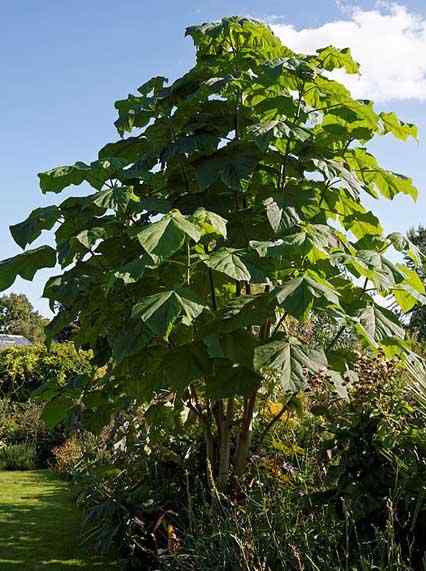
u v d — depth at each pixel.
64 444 10.45
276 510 3.52
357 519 3.31
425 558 2.75
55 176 3.70
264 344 3.28
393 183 4.22
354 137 4.07
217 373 3.59
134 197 3.59
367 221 4.21
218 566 3.17
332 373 3.88
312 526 3.30
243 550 2.99
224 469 4.20
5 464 10.84
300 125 4.02
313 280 3.04
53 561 4.80
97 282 3.75
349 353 3.95
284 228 3.49
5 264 3.74
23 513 6.60
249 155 3.96
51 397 4.52
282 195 3.72
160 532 4.20
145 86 4.78
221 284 4.23
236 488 3.96
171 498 4.59
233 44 4.55
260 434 4.88
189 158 4.25
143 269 3.03
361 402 3.68
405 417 3.54
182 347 3.55
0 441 11.85
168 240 2.90
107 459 5.95
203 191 4.14
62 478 9.38
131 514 4.56
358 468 3.42
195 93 4.02
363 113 3.96
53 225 3.66
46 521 6.20
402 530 3.25
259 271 3.17
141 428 5.36
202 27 4.38
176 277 3.72
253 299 3.41
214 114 4.32
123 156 4.73
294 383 2.97
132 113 4.44
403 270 3.72
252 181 4.37
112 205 3.46
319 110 4.10
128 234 3.55
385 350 3.71
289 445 4.61
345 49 4.18
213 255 3.19
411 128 4.12
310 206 3.96
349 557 3.14
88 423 4.47
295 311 2.89
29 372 14.36
